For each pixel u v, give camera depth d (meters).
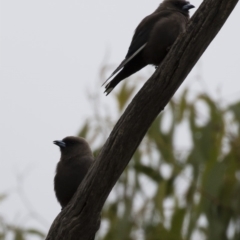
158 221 12.27
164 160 12.40
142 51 10.46
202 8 8.14
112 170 8.41
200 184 12.25
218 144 12.23
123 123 8.34
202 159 12.19
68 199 10.55
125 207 12.34
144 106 8.30
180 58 8.20
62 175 10.47
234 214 12.23
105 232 12.38
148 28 10.46
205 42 8.18
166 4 11.11
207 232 12.25
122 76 10.46
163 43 10.30
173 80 8.23
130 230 12.22
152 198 12.39
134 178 12.46
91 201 8.46
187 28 8.20
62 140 10.84
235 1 8.05
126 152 8.38
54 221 8.65
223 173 12.09
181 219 12.28
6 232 12.23
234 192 12.27
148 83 8.29
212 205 12.23
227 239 12.23
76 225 8.52
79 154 10.61
